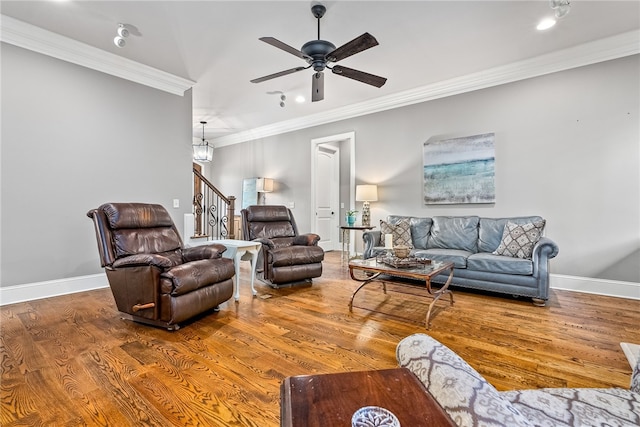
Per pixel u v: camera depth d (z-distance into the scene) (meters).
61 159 3.37
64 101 3.38
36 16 2.89
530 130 3.81
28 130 3.15
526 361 1.93
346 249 6.65
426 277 2.46
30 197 3.17
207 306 2.65
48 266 3.29
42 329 2.40
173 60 3.74
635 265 3.28
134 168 3.96
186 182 4.52
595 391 0.93
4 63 3.01
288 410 0.65
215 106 5.41
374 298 3.27
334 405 0.65
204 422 1.39
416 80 4.30
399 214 4.91
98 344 2.15
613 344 2.16
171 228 3.20
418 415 0.62
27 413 1.43
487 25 3.01
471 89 4.21
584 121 3.50
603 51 3.35
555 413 0.81
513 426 0.55
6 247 3.04
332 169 6.96
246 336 2.30
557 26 3.03
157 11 2.80
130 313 2.53
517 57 3.66
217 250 2.91
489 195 4.07
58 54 3.32
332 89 4.62
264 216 4.20
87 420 1.40
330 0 2.63
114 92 3.77
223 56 3.64
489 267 3.29
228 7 2.74
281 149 6.64
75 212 3.46
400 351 0.90
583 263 3.53
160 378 1.73
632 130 3.27
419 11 2.79
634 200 3.28
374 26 3.02
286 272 3.63
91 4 2.71
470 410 0.60
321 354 2.02
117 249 2.65
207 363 1.90
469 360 1.94
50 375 1.75
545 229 3.72
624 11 2.79
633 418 0.80
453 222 4.12
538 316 2.73
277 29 3.08
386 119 5.05
